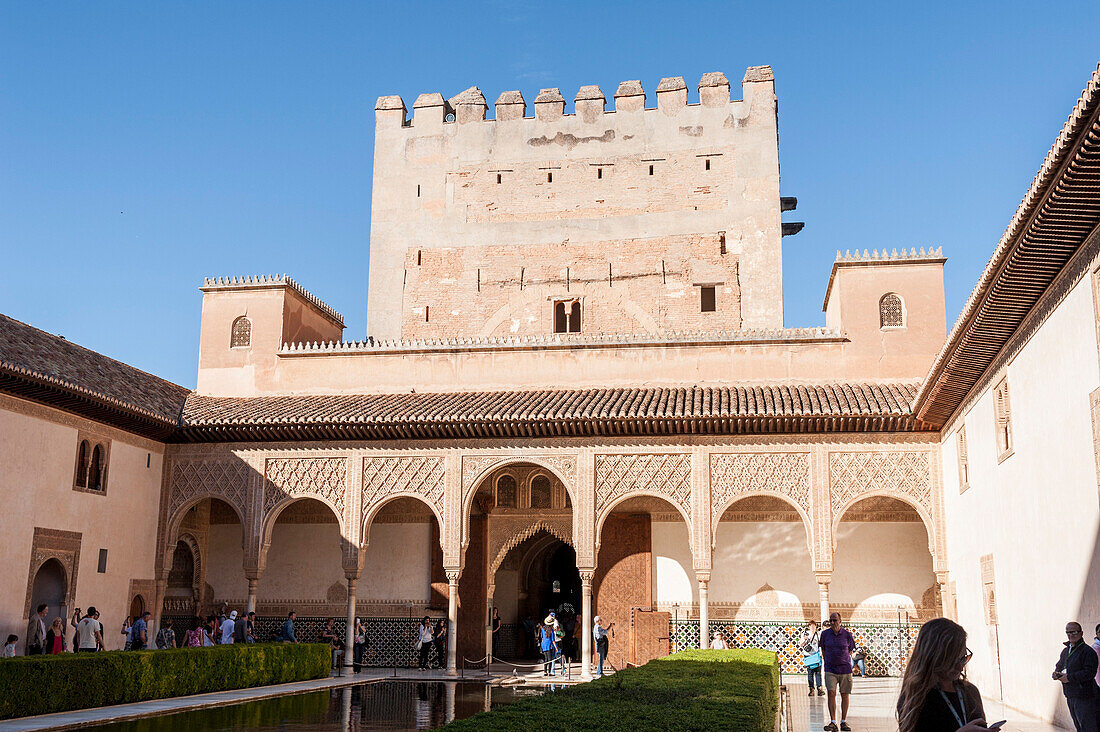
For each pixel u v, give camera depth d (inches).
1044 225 363.3
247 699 527.5
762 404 681.0
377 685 643.5
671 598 748.6
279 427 717.9
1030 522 458.9
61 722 410.0
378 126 1098.7
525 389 797.9
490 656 766.5
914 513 733.9
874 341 765.9
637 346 793.6
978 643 575.5
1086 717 295.3
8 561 578.9
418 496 709.9
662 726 214.2
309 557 804.0
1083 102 286.8
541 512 780.6
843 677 408.2
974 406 573.9
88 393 629.6
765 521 751.1
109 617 674.2
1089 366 371.9
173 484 743.7
